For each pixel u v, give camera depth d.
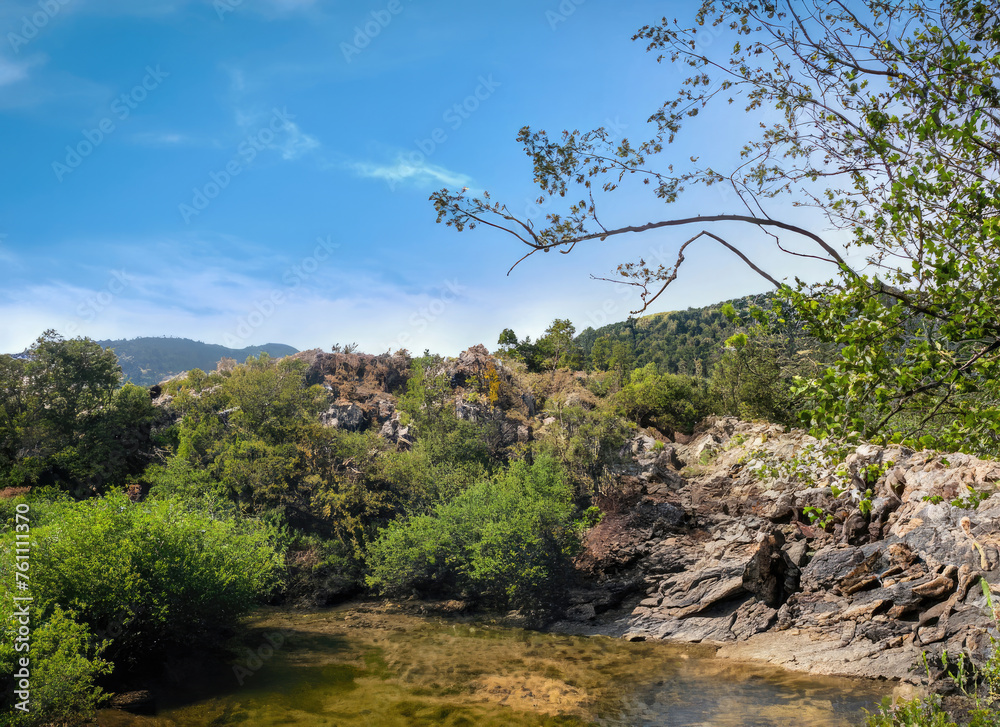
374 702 15.37
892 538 21.20
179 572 17.50
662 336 145.62
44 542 16.44
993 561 17.42
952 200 4.84
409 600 28.36
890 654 16.81
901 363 4.71
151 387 47.31
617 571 27.98
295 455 33.22
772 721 13.30
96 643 15.07
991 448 4.68
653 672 17.86
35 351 36.91
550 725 13.73
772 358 43.59
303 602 28.25
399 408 44.56
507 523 26.00
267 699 15.52
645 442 40.53
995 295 4.60
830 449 5.19
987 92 4.74
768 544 22.30
